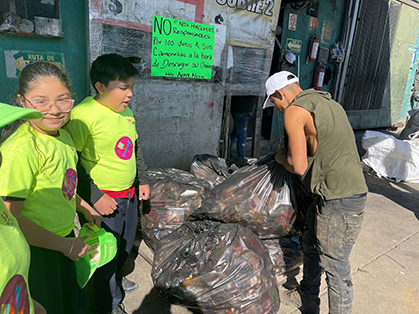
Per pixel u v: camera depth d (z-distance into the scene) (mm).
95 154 1664
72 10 2785
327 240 1802
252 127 4469
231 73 3906
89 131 1597
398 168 4867
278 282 2340
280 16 5207
